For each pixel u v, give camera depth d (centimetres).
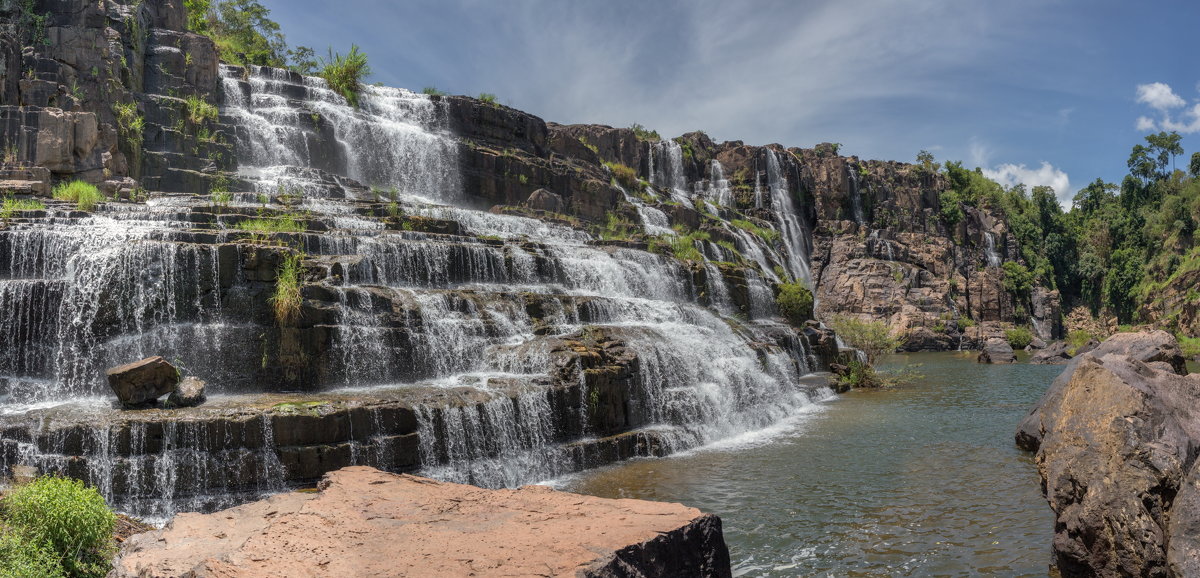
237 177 2580
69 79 2395
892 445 1697
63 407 1281
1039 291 6956
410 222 2308
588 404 1592
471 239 2277
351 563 533
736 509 1207
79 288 1480
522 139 3941
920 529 1095
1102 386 932
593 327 1959
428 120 3612
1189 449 845
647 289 2664
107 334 1473
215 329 1484
